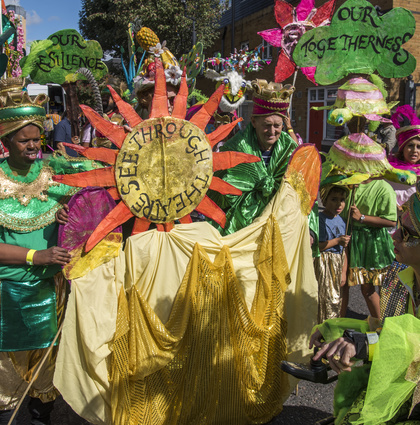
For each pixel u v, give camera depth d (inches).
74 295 84.0
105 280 86.1
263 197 115.6
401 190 173.9
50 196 90.5
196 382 95.0
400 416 64.1
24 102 82.9
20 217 87.7
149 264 91.1
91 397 85.5
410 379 57.2
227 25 762.2
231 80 207.9
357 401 68.5
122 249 94.0
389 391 58.8
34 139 86.0
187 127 92.3
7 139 85.0
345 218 149.1
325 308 135.4
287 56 130.7
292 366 72.2
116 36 610.5
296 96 640.4
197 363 95.0
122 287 88.4
